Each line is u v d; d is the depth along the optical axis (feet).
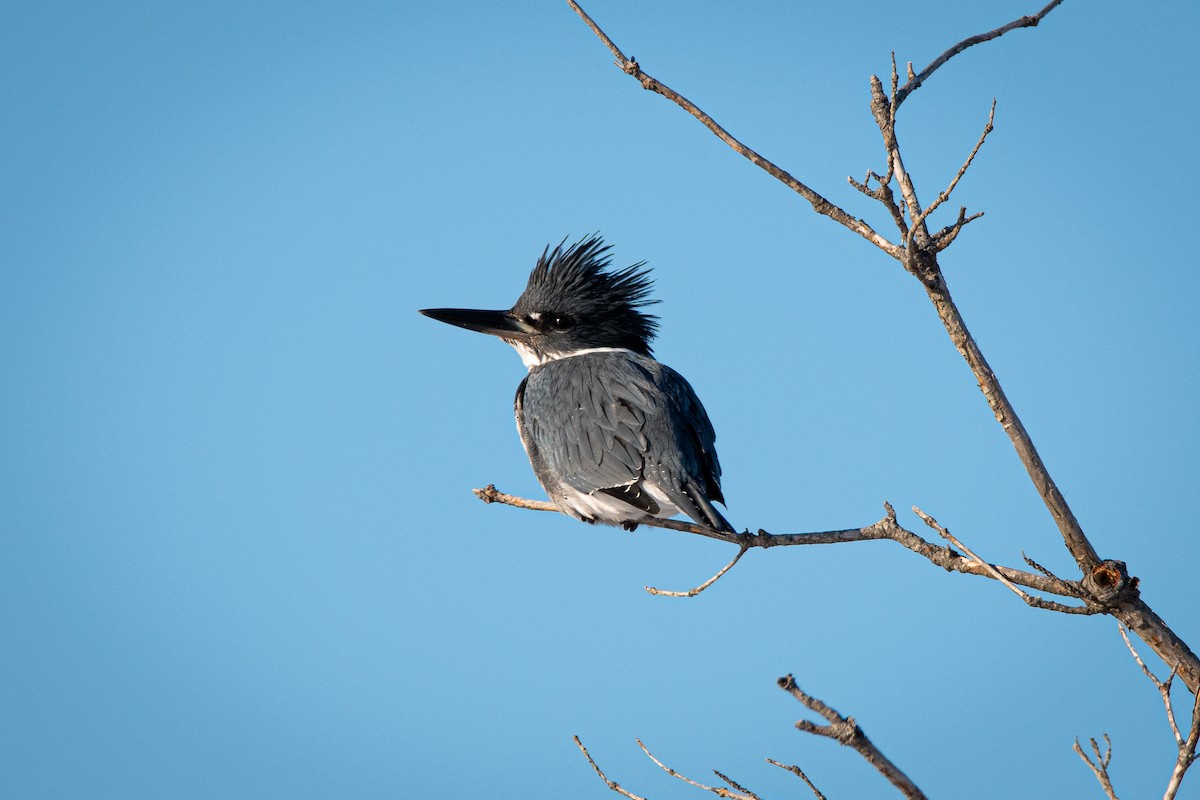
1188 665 22.89
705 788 24.04
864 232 24.06
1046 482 23.61
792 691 15.61
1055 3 25.70
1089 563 23.44
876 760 15.60
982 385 23.73
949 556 25.32
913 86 24.63
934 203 22.86
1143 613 23.21
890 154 24.04
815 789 21.74
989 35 25.61
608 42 25.80
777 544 27.25
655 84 25.44
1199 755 19.90
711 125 25.13
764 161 24.71
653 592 27.86
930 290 23.57
